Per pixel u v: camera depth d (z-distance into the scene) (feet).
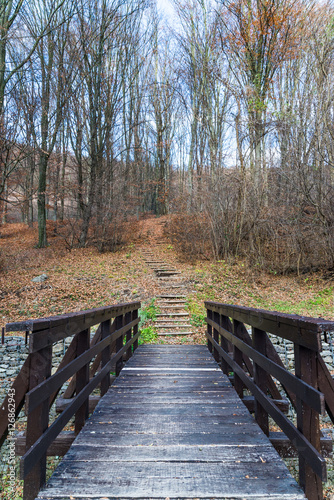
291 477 5.65
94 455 6.48
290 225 39.04
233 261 43.37
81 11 56.54
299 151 36.99
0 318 27.30
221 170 46.57
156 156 95.71
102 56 62.44
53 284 35.94
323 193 35.76
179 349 20.59
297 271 39.09
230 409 9.36
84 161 63.67
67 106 57.00
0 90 40.70
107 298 32.81
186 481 5.52
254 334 8.31
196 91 58.65
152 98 89.51
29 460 4.64
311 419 5.25
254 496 5.09
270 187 41.91
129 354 17.87
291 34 44.14
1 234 81.61
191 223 49.06
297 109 38.11
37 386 5.10
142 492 5.21
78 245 59.21
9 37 40.24
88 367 8.50
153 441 7.14
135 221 67.56
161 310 30.40
